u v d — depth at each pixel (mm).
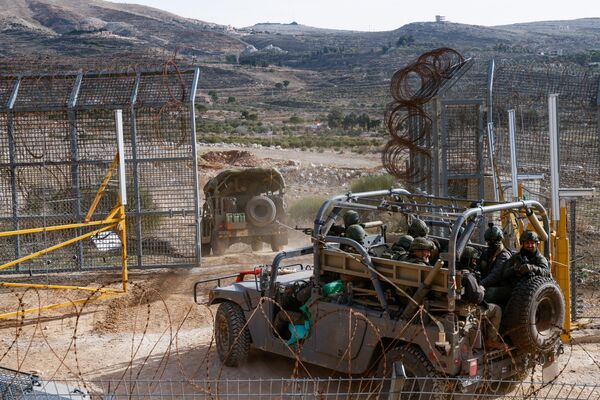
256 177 18562
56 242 16500
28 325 12453
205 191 18547
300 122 107938
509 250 9086
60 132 16562
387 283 8312
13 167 16328
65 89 16594
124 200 14047
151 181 16906
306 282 9609
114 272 16469
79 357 10711
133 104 16281
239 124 96438
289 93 174750
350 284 8625
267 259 17453
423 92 15750
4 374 7547
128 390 9188
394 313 8172
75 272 16516
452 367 7543
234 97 163500
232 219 18047
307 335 9023
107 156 16688
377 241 9391
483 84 15383
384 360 7910
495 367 7965
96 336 11781
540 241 8820
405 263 8031
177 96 16453
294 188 30000
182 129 16672
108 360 10562
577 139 13883
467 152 15594
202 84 193750
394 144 16438
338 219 17578
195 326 12328
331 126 95312
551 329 8219
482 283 8305
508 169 15422
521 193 11961
